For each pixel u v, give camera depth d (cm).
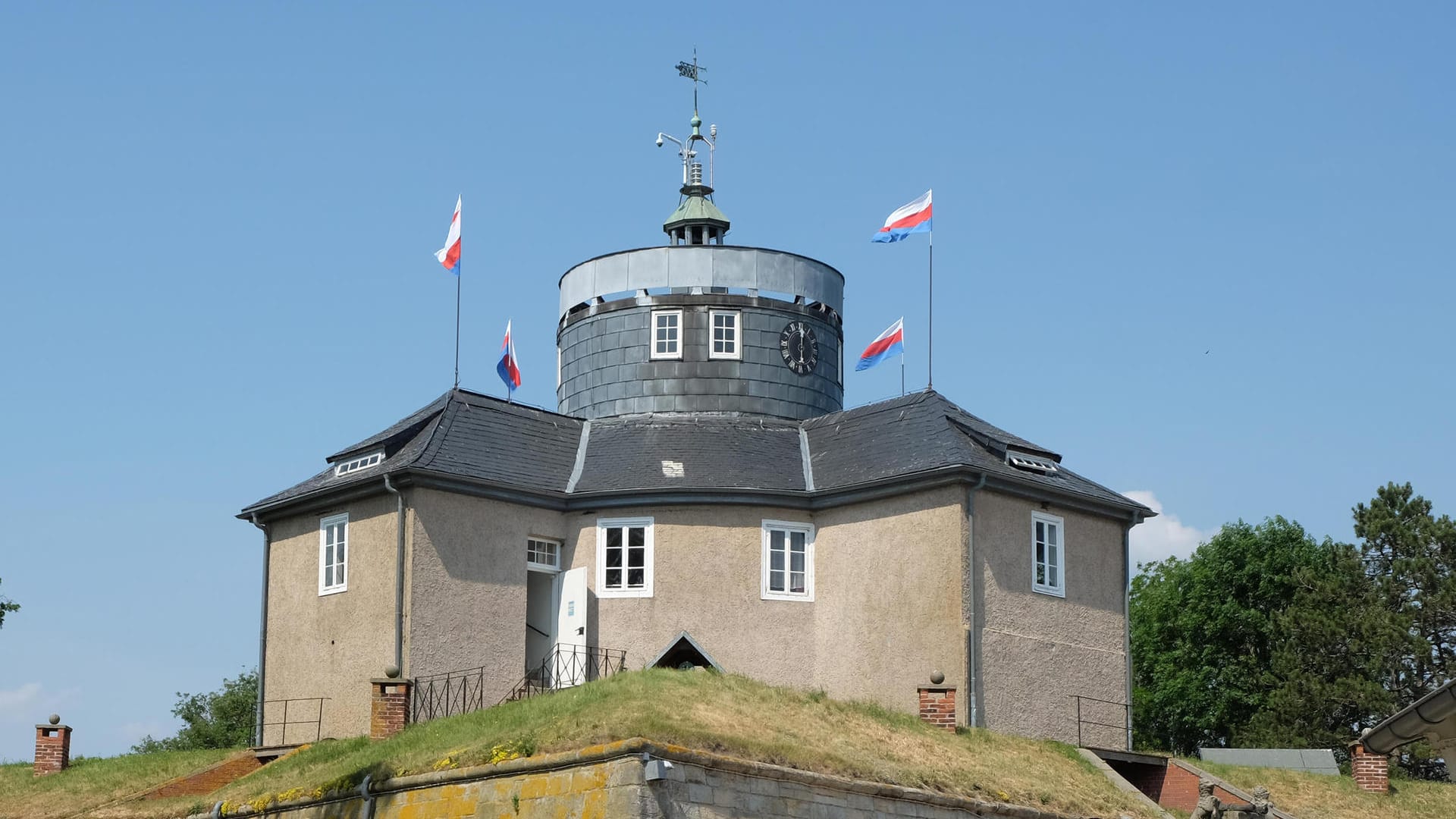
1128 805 3275
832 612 3888
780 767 2645
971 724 3572
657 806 2488
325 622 3888
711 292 4375
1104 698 3878
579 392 4409
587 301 4453
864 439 4038
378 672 3722
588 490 3966
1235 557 6091
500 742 2745
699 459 4056
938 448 3806
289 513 4044
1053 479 3900
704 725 2752
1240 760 4072
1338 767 4028
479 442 3962
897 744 3084
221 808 3112
